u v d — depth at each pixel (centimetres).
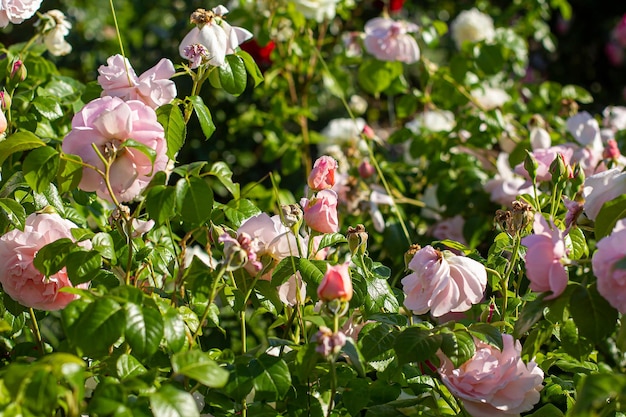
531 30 322
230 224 182
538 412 166
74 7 411
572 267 184
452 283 161
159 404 143
